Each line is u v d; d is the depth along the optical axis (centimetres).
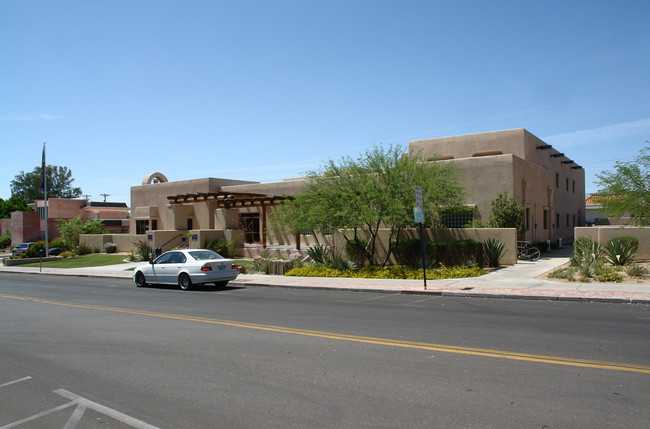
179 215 3578
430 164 2006
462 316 1029
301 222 2081
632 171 1583
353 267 2031
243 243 3216
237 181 3919
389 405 518
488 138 3098
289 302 1344
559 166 3753
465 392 548
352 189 1961
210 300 1431
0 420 521
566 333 830
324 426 470
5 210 7662
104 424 500
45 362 750
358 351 749
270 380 620
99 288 1933
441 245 2080
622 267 1680
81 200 6788
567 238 3959
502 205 2341
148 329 985
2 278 2684
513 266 1991
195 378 640
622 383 561
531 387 556
